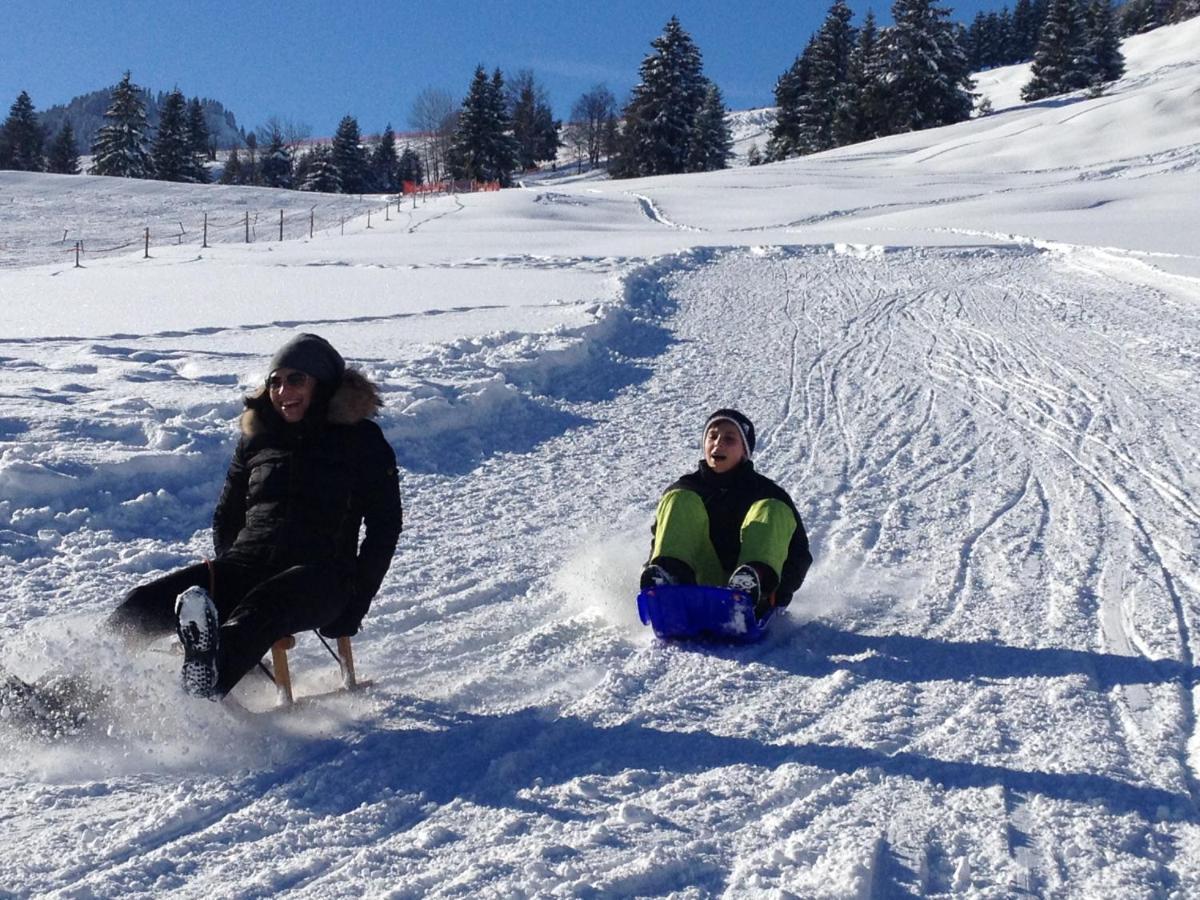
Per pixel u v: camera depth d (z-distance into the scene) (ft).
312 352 13.50
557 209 149.48
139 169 278.46
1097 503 25.22
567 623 17.10
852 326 53.98
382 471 13.75
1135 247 87.40
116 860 9.83
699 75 279.49
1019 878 9.87
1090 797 11.46
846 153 225.15
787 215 138.72
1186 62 269.44
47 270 80.38
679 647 16.19
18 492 20.51
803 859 10.12
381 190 347.77
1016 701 14.17
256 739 12.51
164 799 11.02
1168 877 10.01
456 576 19.27
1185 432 32.58
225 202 170.71
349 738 12.75
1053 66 304.09
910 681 14.97
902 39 273.95
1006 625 17.43
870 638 16.81
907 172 189.06
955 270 78.84
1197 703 14.25
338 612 13.25
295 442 13.62
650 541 21.93
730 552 17.21
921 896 9.61
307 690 14.34
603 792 11.47
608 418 33.86
